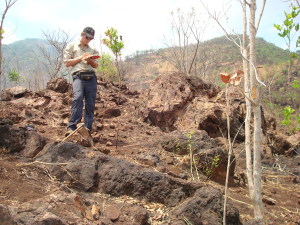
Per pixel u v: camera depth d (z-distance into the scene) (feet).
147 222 10.29
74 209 9.40
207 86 27.09
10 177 10.98
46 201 9.32
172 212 10.91
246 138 9.22
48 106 23.20
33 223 7.88
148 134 21.20
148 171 12.00
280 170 20.72
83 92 16.71
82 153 12.57
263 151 23.85
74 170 12.04
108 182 11.90
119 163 12.30
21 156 13.02
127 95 32.12
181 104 23.88
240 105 24.88
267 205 13.79
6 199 9.50
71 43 17.15
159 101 24.56
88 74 16.67
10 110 21.17
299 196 15.37
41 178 11.60
